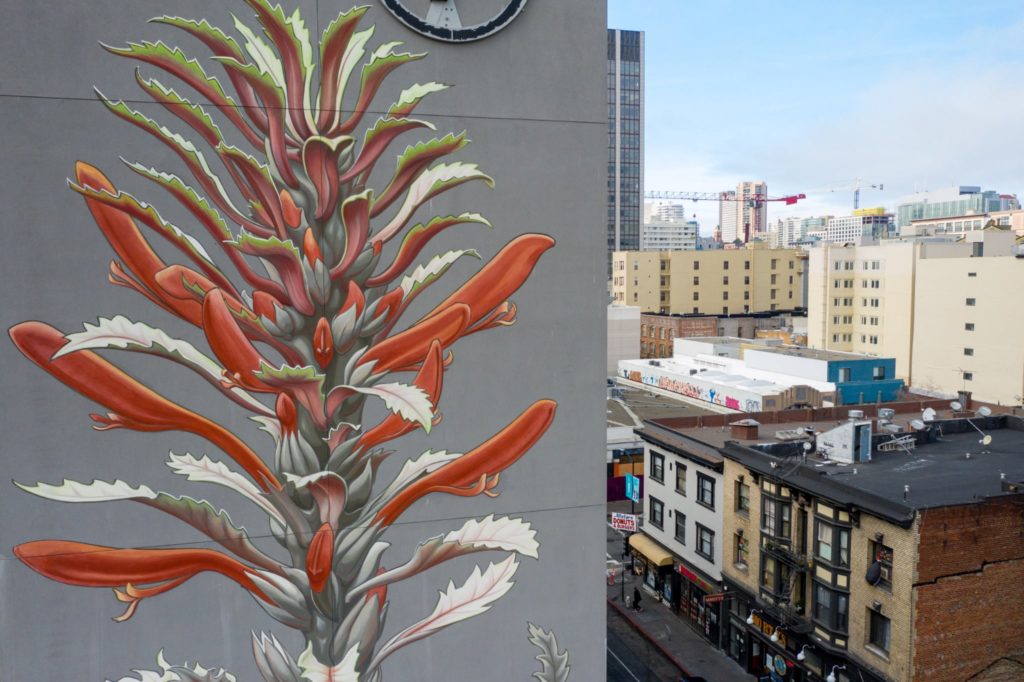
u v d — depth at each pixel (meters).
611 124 167.50
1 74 7.53
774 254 134.00
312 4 8.26
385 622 9.27
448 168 8.84
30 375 7.88
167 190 8.05
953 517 25.62
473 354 9.17
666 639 38.09
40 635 8.20
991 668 26.25
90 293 7.96
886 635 26.75
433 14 8.62
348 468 8.89
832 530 28.80
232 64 8.11
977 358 82.62
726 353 87.25
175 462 8.37
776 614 31.50
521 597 9.77
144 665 8.52
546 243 9.30
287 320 8.50
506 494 9.52
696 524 38.97
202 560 8.58
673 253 133.25
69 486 8.09
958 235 111.31
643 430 44.47
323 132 8.41
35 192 7.72
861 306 99.25
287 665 8.96
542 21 9.05
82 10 7.70
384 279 8.77
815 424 44.47
